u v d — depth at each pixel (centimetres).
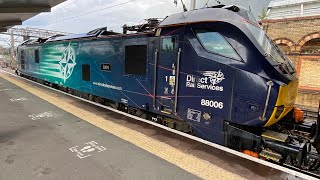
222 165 448
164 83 673
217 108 554
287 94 509
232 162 461
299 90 1362
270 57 519
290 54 1405
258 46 504
